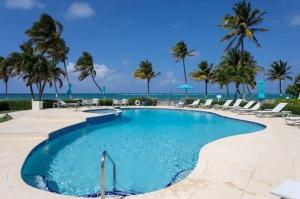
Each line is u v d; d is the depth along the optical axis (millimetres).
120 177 8055
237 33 33469
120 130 16938
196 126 18703
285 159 7855
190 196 5273
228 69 34906
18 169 6965
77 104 29000
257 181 6059
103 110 28188
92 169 8844
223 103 32562
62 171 8617
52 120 16953
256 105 24094
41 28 35812
